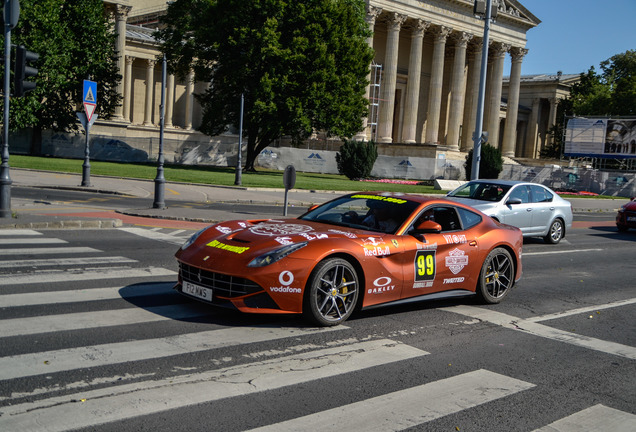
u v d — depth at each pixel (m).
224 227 7.13
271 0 40.59
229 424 3.92
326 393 4.61
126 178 28.16
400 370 5.29
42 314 6.18
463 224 8.04
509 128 73.38
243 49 42.34
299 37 41.06
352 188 33.88
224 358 5.23
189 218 15.49
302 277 6.14
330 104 42.41
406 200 7.74
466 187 16.03
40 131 47.00
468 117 73.19
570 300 9.08
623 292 10.03
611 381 5.44
